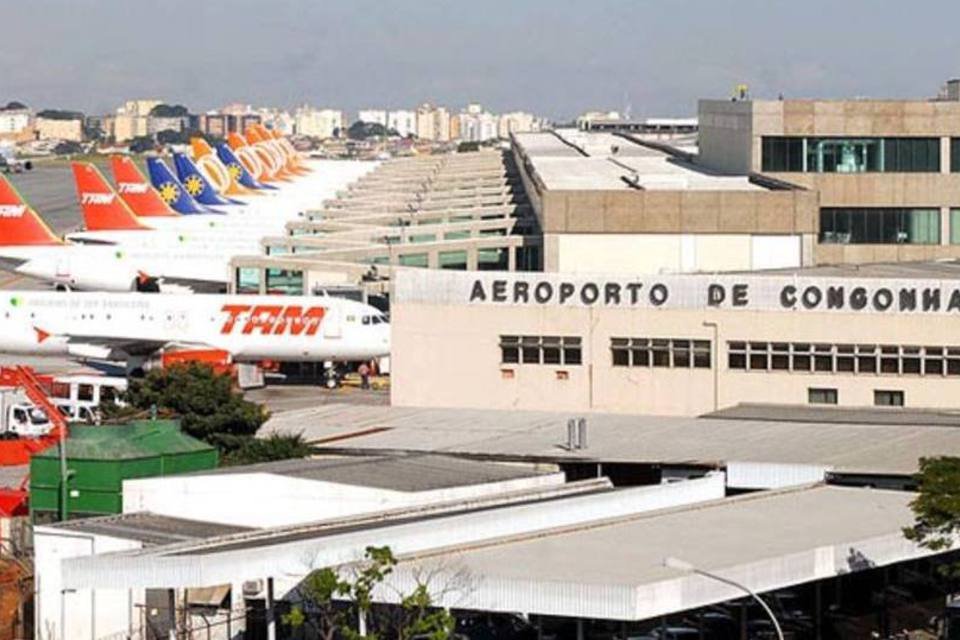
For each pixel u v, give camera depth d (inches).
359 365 7204.7
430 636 2778.1
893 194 7155.5
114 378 6338.6
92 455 3752.5
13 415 5570.9
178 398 4766.2
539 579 2778.1
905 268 5689.0
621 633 3149.6
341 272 7805.1
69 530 3351.4
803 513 3464.6
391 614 2883.9
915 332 4881.9
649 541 3142.2
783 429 4421.8
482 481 3742.6
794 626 3385.8
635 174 7549.2
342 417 4889.3
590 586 2733.8
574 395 5054.1
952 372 4879.4
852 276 5128.0
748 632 3284.9
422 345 5142.7
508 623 3206.2
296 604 3090.6
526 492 3698.3
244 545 3061.0
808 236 6225.4
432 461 4035.4
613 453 4148.6
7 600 3415.4
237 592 3223.4
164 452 3818.9
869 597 3617.1
